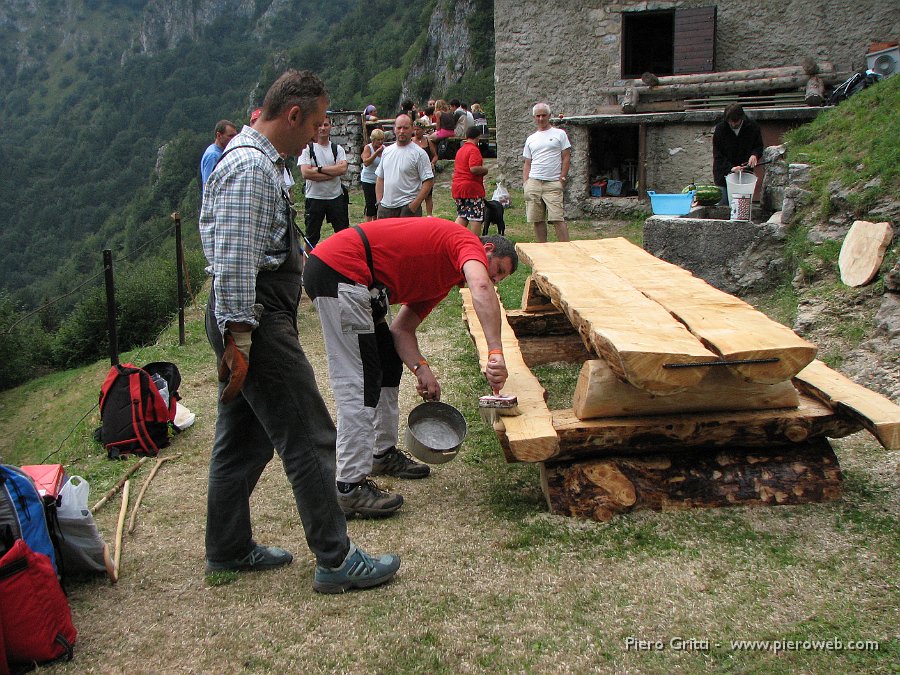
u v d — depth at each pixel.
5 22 194.62
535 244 6.05
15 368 13.77
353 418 3.54
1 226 117.88
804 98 11.14
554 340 5.84
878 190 6.15
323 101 2.81
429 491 3.90
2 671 2.48
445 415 3.84
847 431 3.40
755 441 3.43
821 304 5.76
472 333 5.07
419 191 8.05
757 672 2.44
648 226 7.27
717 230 7.02
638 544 3.20
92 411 5.89
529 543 3.26
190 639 2.73
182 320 7.36
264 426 2.87
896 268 5.16
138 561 3.33
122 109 139.88
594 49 13.79
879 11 11.84
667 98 12.07
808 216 6.73
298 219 14.92
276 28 162.38
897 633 2.57
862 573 2.91
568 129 12.72
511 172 14.93
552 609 2.81
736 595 2.83
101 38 188.38
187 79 142.88
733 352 2.97
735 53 12.82
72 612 2.92
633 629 2.67
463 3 78.81
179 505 3.94
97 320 14.12
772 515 3.34
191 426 5.14
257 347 2.72
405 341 3.91
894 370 4.65
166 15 172.38
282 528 3.57
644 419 3.40
